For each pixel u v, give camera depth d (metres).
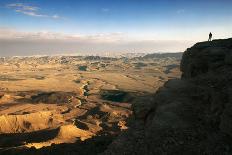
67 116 158.75
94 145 36.19
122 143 25.67
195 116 26.66
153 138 25.00
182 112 27.59
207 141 23.09
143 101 31.41
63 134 91.25
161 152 23.22
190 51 44.59
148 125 27.62
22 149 44.25
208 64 39.06
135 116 30.52
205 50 40.94
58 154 35.56
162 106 29.30
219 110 25.47
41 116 138.88
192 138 23.84
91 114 163.50
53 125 133.50
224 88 28.67
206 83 31.78
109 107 181.00
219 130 23.92
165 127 25.80
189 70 41.59
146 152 23.72
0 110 170.50
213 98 27.30
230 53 35.88
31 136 92.94
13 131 124.88
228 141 22.34
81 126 130.38
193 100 29.55
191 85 32.69
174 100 30.25
